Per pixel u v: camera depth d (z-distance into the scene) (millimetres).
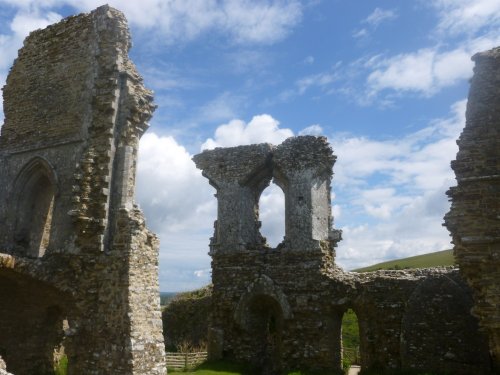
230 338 22344
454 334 17203
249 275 22656
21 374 17297
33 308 17531
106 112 15531
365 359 19562
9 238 16406
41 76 17328
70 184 15523
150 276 14492
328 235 22609
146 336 13641
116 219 14648
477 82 14047
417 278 19125
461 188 13453
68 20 17266
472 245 12938
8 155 17172
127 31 16469
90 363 13648
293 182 22984
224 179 24438
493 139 13469
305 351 20719
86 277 14445
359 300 19969
